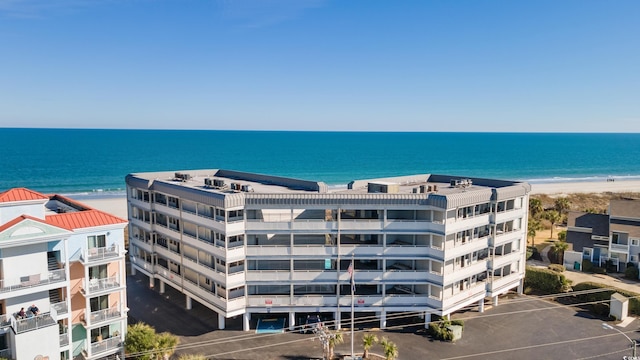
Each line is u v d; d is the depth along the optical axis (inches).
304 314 2160.4
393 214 2057.1
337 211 2006.6
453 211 1998.0
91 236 1606.8
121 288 1659.7
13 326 1354.6
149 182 2335.1
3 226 1384.1
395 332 2030.0
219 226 1941.4
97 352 1603.1
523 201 2345.0
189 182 2452.0
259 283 1998.0
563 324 2134.6
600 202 5359.3
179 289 2261.3
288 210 2017.7
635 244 2723.9
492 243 2190.0
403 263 2090.3
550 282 2477.9
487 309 2303.2
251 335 1993.1
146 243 2471.7
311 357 1812.3
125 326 1702.8
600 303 2250.2
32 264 1443.2
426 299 2038.6
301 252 1983.3
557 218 3654.0
